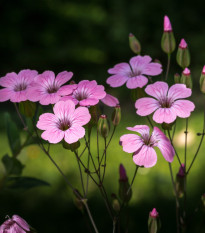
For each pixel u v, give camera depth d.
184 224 0.35
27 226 0.32
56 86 0.33
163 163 0.56
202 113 0.77
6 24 1.18
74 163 0.58
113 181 0.53
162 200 0.50
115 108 0.33
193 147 0.61
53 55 1.18
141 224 0.47
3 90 0.34
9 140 0.37
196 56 1.16
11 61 1.17
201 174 0.53
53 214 0.50
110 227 0.47
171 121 0.32
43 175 0.56
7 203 0.51
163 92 0.33
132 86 0.33
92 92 0.33
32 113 0.34
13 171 0.37
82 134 0.31
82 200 0.33
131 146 0.32
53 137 0.31
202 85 0.33
